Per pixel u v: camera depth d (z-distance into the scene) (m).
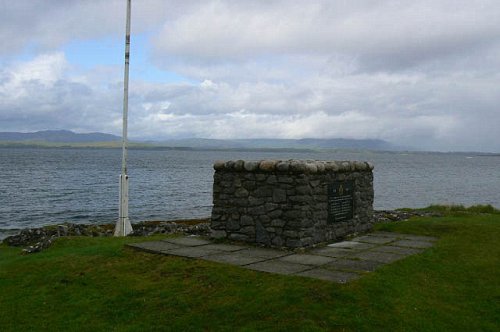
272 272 8.40
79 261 9.85
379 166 144.88
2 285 9.01
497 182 74.50
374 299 7.35
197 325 6.81
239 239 11.22
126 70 16.03
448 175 95.44
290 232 10.43
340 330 6.47
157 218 32.38
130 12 16.16
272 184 10.73
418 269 9.05
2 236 24.92
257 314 6.91
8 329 7.06
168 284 8.25
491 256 10.41
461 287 8.43
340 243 11.43
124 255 10.05
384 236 12.61
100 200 42.12
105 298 7.95
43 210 35.53
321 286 7.64
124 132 15.85
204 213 35.16
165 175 81.00
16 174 74.50
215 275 8.40
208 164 134.00
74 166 104.75
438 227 13.66
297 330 6.43
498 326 7.05
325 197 11.41
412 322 6.84
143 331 6.76
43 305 7.89
